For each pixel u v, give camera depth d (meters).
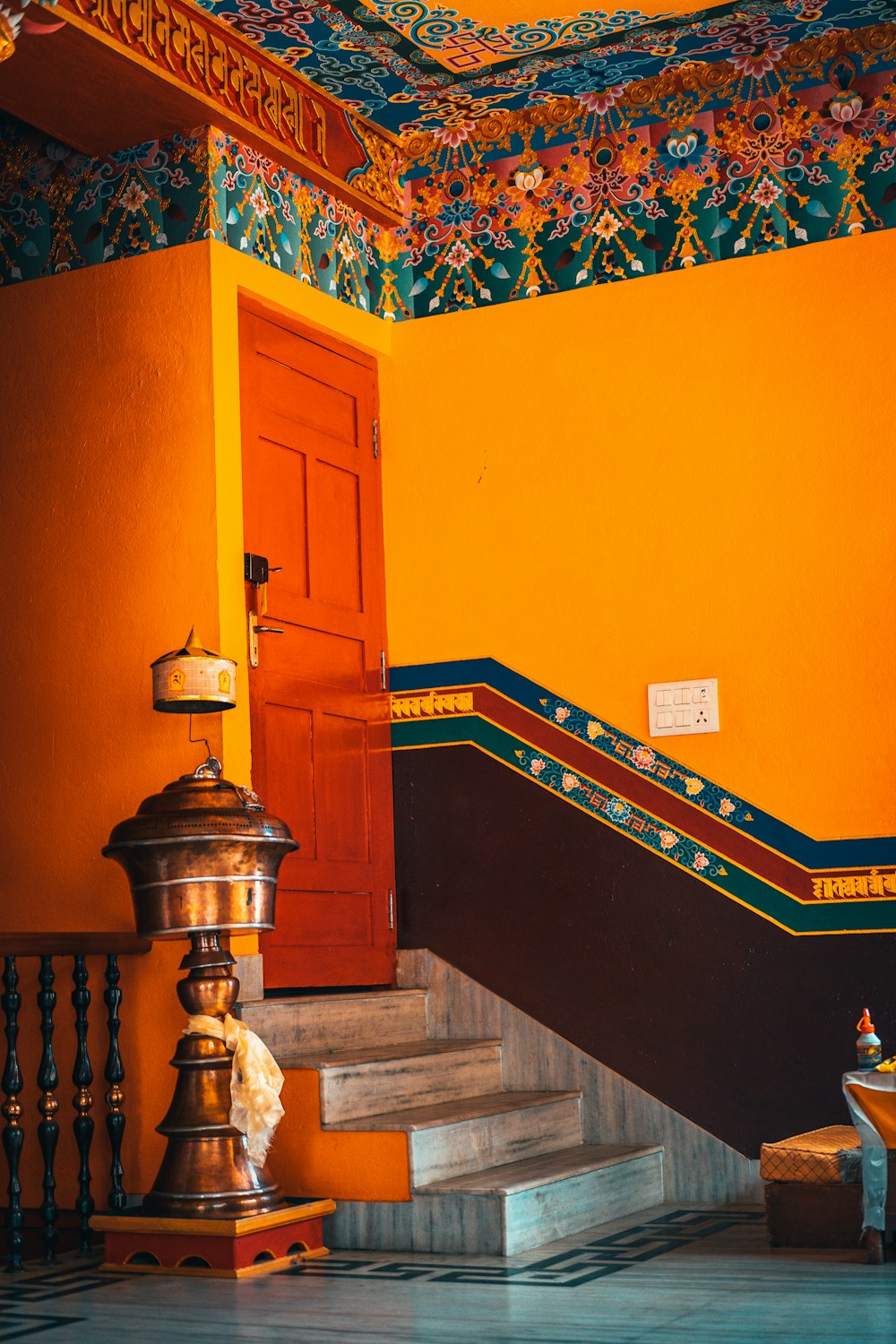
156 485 4.81
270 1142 4.22
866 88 4.96
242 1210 3.94
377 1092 4.49
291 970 4.90
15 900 4.82
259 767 4.86
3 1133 4.00
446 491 5.50
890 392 4.84
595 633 5.20
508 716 5.32
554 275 5.39
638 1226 4.43
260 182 5.05
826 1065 4.70
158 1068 4.49
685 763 5.02
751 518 4.99
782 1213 4.07
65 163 5.07
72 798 4.79
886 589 4.78
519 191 5.48
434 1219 4.08
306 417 5.25
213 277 4.80
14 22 3.01
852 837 4.74
